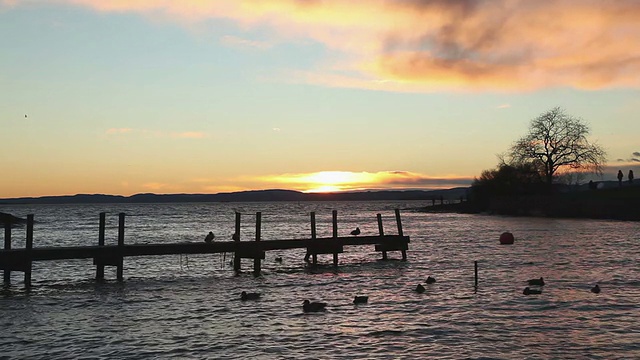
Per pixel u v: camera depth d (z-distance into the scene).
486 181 126.31
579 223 80.69
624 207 88.81
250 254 32.12
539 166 105.69
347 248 47.69
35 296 25.23
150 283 28.92
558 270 31.59
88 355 15.81
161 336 17.78
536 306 21.58
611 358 15.20
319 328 18.53
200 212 183.62
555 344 16.45
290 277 30.84
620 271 30.95
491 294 24.19
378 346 16.39
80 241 57.84
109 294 25.69
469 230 69.94
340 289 26.47
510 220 93.19
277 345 16.59
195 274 32.44
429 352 15.78
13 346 16.80
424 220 102.56
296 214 158.88
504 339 17.02
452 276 29.95
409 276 30.50
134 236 65.62
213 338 17.45
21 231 76.25
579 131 101.69
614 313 20.31
